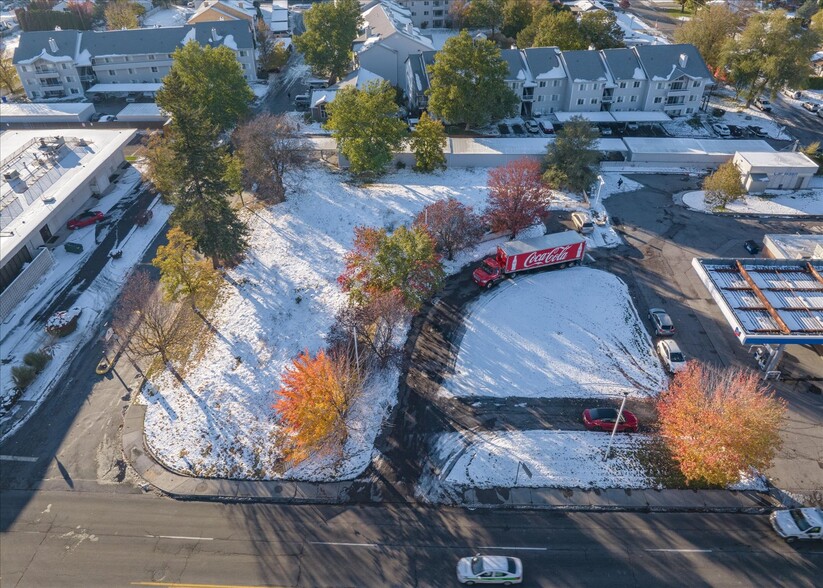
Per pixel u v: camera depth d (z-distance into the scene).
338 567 34.31
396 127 72.56
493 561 33.47
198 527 36.53
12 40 139.00
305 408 37.47
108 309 55.09
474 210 67.31
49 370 48.53
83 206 71.50
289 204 70.06
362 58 99.94
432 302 54.84
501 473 39.53
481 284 56.34
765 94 102.62
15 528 36.53
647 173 78.88
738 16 111.06
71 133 80.62
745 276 49.09
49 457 41.25
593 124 90.25
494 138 81.62
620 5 152.38
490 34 129.00
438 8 137.88
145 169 80.00
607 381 46.56
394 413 43.84
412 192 71.50
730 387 39.19
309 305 54.28
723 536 35.72
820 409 43.69
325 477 39.56
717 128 89.69
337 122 71.62
